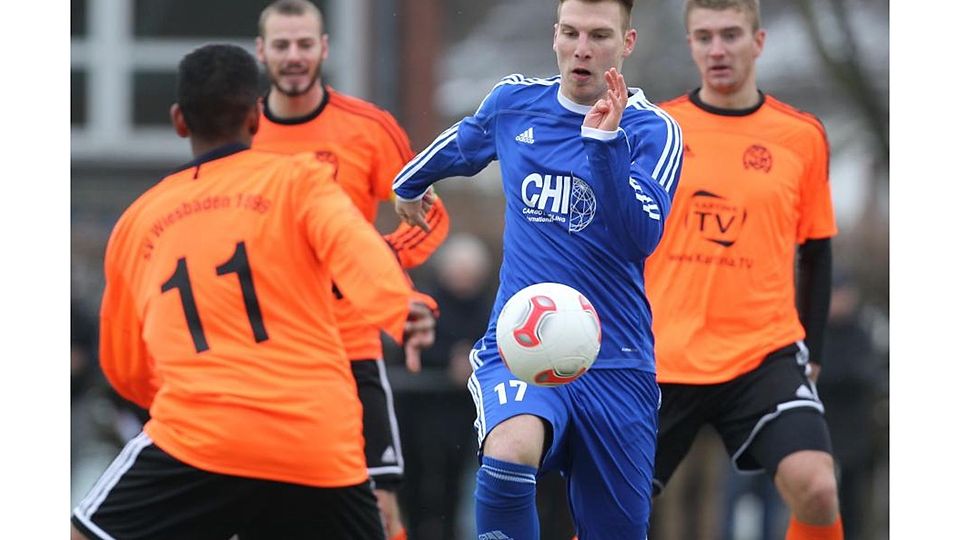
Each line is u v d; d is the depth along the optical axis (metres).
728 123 23.45
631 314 18.28
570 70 17.86
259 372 16.62
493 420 17.61
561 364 16.88
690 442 23.47
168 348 16.91
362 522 17.20
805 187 23.64
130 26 51.19
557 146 18.19
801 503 21.98
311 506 16.88
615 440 18.17
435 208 22.81
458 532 32.09
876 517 34.75
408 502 32.00
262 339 16.72
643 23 52.75
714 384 22.89
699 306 23.00
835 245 48.34
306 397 16.66
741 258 23.00
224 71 17.48
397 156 24.55
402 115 51.09
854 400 34.28
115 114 50.91
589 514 18.59
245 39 51.66
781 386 22.67
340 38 50.72
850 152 50.88
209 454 16.50
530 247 18.23
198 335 16.80
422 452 32.03
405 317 15.72
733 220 23.05
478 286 32.62
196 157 17.64
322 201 16.70
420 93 51.16
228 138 17.56
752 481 35.34
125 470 16.83
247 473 16.55
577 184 17.98
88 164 50.56
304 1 24.05
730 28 23.14
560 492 32.44
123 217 17.61
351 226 16.31
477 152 19.11
